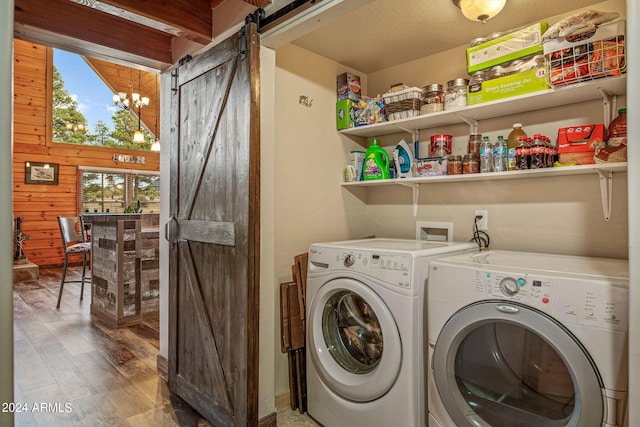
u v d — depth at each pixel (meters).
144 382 2.46
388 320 1.60
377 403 1.65
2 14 0.76
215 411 1.94
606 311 1.08
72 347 3.04
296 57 2.31
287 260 2.23
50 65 6.88
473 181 2.27
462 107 2.00
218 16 2.14
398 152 2.47
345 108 2.52
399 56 2.50
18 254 5.98
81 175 7.32
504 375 1.33
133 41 2.34
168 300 2.52
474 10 1.77
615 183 1.76
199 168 2.09
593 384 1.09
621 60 1.45
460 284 1.39
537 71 1.74
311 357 1.97
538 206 2.02
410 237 2.57
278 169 2.19
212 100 1.99
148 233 3.87
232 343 1.83
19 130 6.59
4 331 0.75
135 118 8.16
